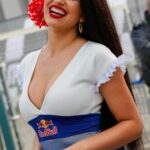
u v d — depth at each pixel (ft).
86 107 4.85
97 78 4.86
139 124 4.97
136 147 5.41
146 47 10.61
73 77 4.85
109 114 5.23
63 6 5.08
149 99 12.41
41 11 5.83
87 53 4.95
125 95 4.91
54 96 4.82
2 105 9.98
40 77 5.27
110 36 5.26
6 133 10.05
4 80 10.85
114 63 4.79
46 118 4.94
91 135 4.94
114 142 4.82
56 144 5.03
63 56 5.17
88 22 5.20
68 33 5.23
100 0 5.14
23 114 5.24
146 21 10.95
